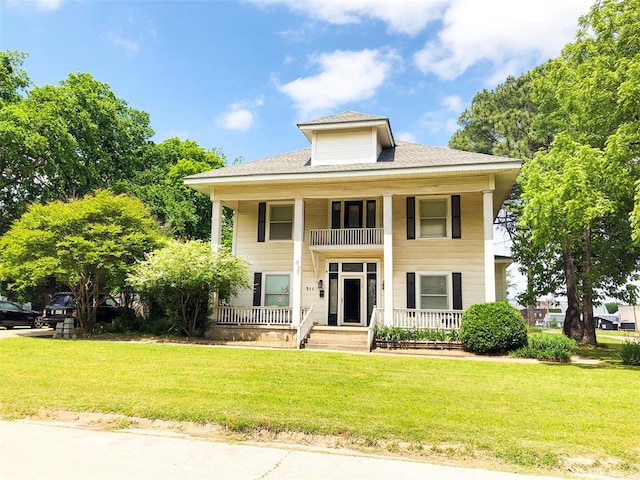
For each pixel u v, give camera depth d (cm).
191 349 1300
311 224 1959
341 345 1552
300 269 1727
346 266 1914
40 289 2928
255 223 2012
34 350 1211
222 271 1677
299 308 1692
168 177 3412
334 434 532
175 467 434
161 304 1812
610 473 438
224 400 675
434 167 1593
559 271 2180
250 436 546
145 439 526
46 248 1672
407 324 1625
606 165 1182
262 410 618
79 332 1752
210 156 3734
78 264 1680
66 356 1112
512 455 468
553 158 1366
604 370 1058
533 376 955
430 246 1794
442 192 1645
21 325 2295
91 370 923
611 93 1257
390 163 1720
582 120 1416
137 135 3359
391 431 532
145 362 1040
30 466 430
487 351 1395
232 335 1728
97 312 2000
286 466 441
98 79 3108
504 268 2255
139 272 1662
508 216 3083
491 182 1599
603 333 3362
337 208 1941
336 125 1828
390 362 1126
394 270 1814
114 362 1032
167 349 1288
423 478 411
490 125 3022
